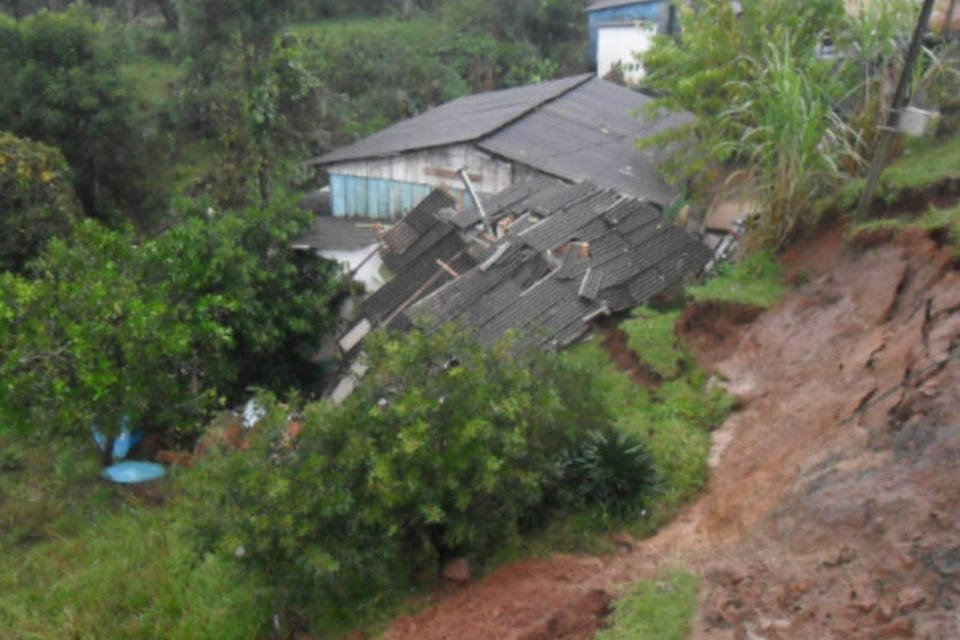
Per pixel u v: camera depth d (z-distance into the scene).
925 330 9.51
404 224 17.52
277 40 22.75
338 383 15.98
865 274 11.77
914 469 7.93
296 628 10.02
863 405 9.40
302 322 16.27
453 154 20.08
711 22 17.47
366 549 9.29
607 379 12.91
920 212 12.48
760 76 14.48
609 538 10.08
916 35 11.71
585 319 14.29
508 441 9.15
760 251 14.24
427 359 10.02
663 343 13.21
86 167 23.03
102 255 14.44
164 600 10.76
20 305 12.98
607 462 10.34
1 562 12.02
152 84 28.42
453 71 32.97
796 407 10.61
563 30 37.38
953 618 6.55
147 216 23.97
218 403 15.32
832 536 8.01
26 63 21.77
